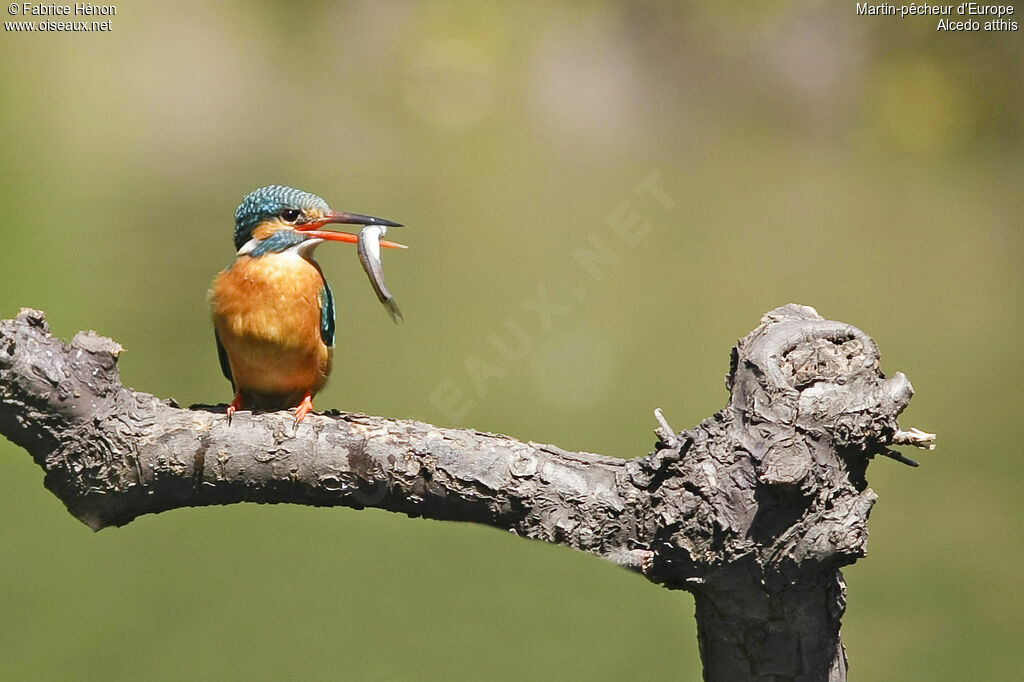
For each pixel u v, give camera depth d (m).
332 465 4.84
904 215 17.53
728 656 4.81
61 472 4.90
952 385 13.82
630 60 19.83
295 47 19.61
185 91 18.06
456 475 4.78
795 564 4.40
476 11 20.06
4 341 4.78
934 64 20.14
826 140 19.17
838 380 4.48
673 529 4.57
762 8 20.23
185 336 12.67
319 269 6.40
